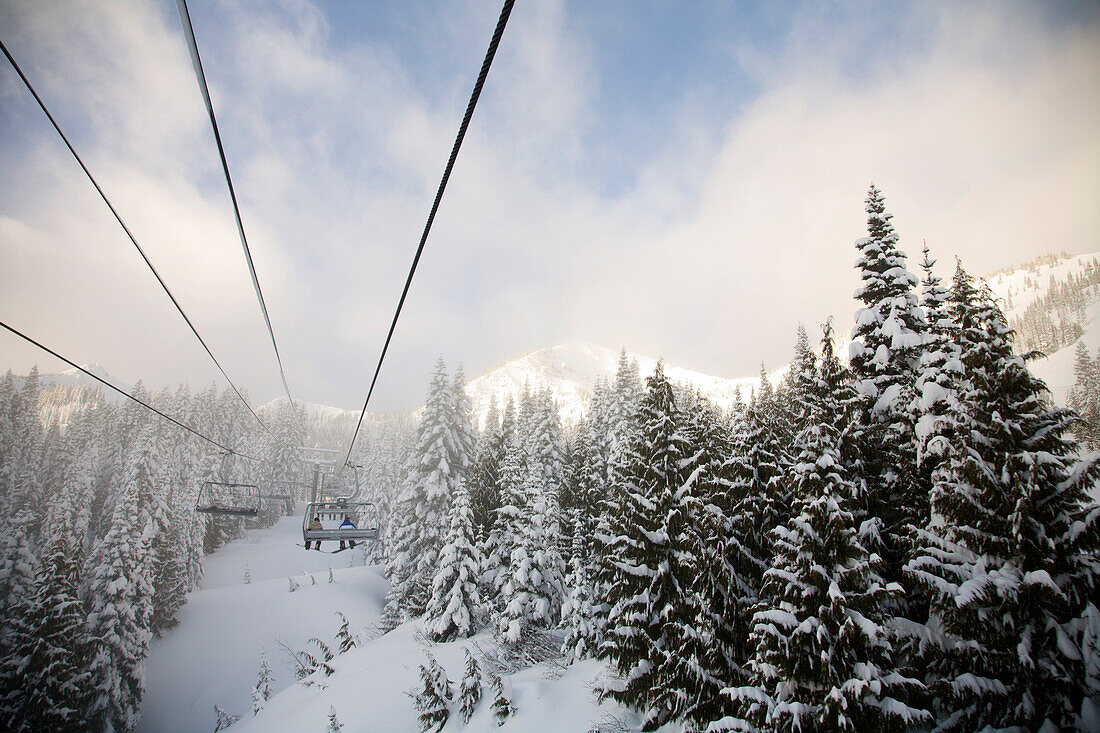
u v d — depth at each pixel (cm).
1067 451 1050
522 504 3059
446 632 2819
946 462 1133
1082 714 884
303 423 11069
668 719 1564
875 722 1037
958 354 1175
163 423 7119
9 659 2622
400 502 3694
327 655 3064
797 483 1223
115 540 3391
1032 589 939
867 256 1627
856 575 1102
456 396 3903
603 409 3906
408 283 805
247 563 6519
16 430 5828
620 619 1691
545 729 1803
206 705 3691
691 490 1661
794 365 1536
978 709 988
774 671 1162
